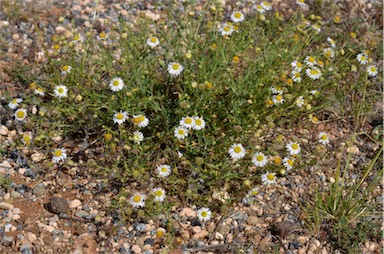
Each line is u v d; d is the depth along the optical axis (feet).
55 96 3.89
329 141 4.18
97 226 3.59
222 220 3.67
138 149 3.83
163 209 3.66
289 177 3.94
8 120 4.03
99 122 3.96
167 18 4.85
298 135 4.17
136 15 4.86
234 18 4.11
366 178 4.01
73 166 3.84
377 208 3.85
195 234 3.60
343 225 3.70
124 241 3.54
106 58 4.11
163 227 3.62
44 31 4.63
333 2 5.20
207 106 3.86
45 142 3.86
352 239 3.67
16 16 4.69
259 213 3.74
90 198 3.71
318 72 4.01
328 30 4.93
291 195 3.85
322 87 4.33
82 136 3.98
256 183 3.87
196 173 3.82
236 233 3.63
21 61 4.39
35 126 4.00
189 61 3.98
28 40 4.55
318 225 3.69
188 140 3.85
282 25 4.89
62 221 3.59
